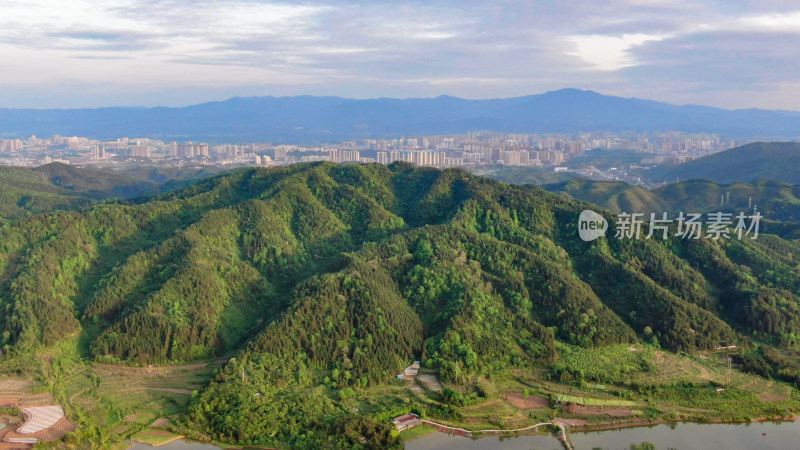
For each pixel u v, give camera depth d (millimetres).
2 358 172375
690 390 162250
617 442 141750
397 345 175625
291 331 175500
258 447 138125
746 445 141750
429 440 140875
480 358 173375
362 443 134375
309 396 153125
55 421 144000
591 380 166750
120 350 177750
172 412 151875
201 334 183750
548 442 141625
